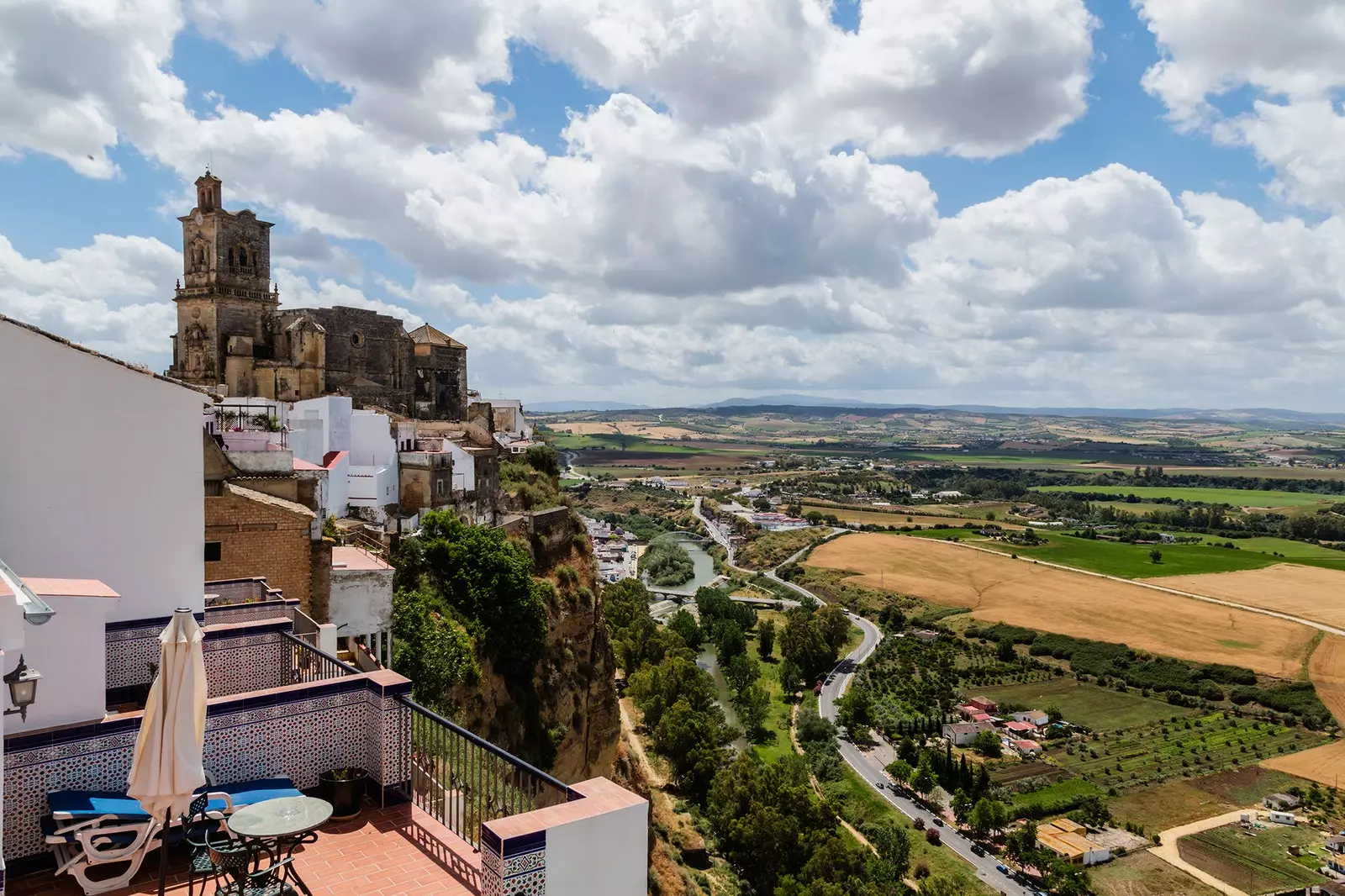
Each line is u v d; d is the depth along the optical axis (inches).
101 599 593.0
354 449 2241.6
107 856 513.3
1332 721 5374.0
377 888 522.3
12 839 519.8
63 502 756.6
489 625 1786.4
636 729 3754.9
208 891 514.9
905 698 5600.4
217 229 3115.2
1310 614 7588.6
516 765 547.8
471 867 541.0
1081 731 5260.8
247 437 1485.0
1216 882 3474.4
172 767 455.5
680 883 2372.0
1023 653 6924.2
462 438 3211.1
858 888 2640.3
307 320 3198.8
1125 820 4028.1
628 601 5177.2
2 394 722.2
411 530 2203.5
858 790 4099.4
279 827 490.6
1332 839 3816.4
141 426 795.4
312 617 1212.5
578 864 466.3
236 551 1160.2
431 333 4188.0
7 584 516.7
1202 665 6368.1
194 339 3127.5
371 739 653.9
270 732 616.4
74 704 581.0
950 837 3715.6
